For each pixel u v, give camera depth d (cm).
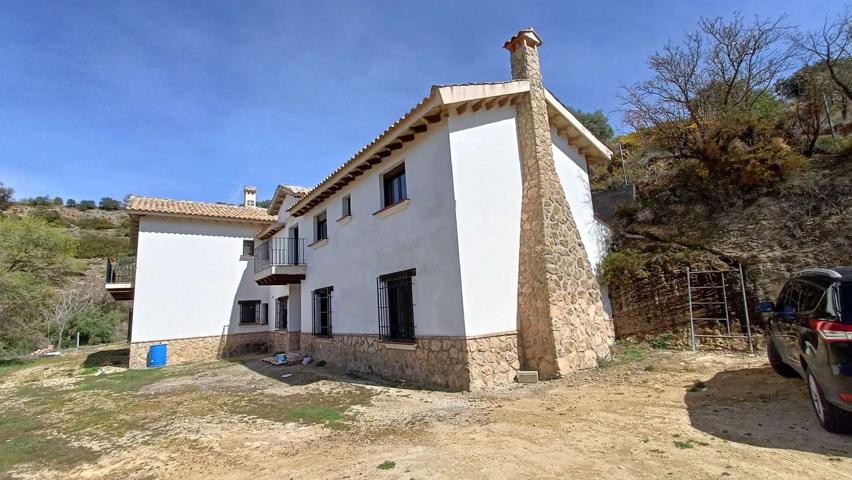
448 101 749
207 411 735
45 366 1769
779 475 327
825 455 357
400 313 904
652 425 465
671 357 827
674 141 1255
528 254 824
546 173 859
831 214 880
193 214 1756
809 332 421
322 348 1278
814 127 1061
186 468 456
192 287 1772
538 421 516
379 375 958
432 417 576
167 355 1677
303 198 1325
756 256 904
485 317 757
